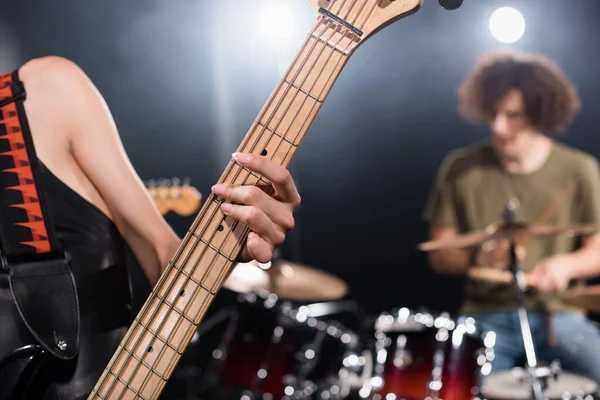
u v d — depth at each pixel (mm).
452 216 3660
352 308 5016
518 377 2900
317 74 1000
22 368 1024
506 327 3340
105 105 1178
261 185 995
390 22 1008
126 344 1034
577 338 3248
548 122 3559
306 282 3793
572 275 3209
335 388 3637
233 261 1006
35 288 1063
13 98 1118
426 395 3045
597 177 3512
